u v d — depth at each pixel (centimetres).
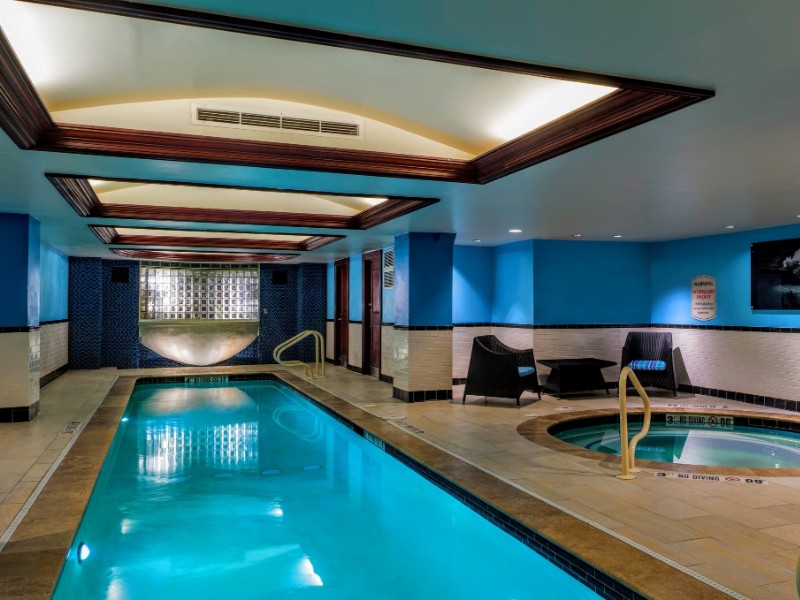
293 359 1507
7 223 713
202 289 1438
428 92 421
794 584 305
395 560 416
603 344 1029
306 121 470
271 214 784
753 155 454
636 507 425
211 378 1248
